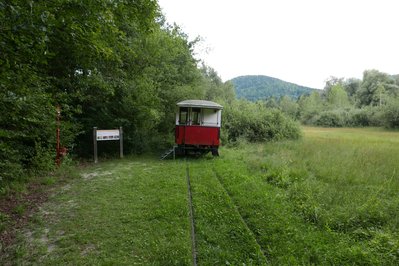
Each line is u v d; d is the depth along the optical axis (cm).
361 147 1357
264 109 1989
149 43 1208
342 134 2745
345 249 357
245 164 968
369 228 429
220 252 352
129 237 393
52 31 353
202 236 401
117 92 1171
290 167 857
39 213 480
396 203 515
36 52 350
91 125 1153
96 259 334
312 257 345
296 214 486
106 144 1200
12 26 281
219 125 1152
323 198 550
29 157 753
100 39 505
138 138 1252
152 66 1315
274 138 1820
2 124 555
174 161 1044
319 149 1280
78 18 389
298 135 1938
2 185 566
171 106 1541
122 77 1160
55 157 831
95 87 1070
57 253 348
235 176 757
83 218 460
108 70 1057
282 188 653
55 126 785
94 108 1153
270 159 1007
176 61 1753
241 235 401
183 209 496
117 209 503
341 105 6253
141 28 656
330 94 7075
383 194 592
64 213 482
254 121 1841
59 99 829
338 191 593
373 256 341
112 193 602
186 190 626
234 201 558
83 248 362
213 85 3666
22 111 551
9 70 377
